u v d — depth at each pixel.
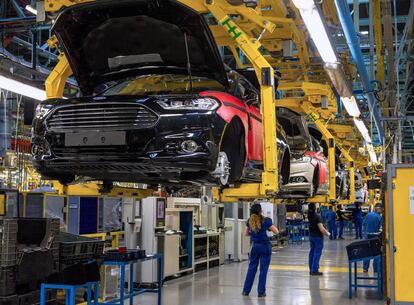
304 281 11.87
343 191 16.66
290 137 11.12
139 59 6.03
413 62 13.98
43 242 6.59
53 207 8.84
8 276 5.97
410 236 6.23
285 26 7.80
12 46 14.59
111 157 5.15
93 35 5.73
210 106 5.22
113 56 5.98
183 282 11.70
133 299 9.59
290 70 10.53
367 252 9.80
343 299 9.65
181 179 5.50
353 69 11.82
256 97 6.91
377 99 12.59
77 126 5.29
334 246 21.31
